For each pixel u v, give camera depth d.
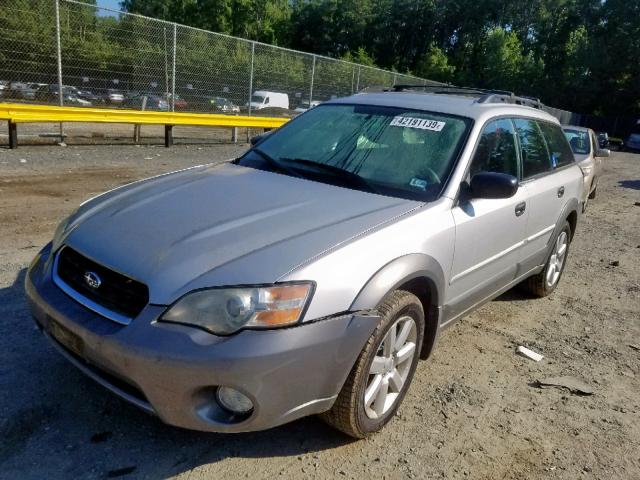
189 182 3.28
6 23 10.00
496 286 3.92
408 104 3.86
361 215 2.82
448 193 3.16
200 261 2.33
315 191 3.14
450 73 56.00
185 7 54.41
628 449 2.99
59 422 2.71
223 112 14.06
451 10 67.56
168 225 2.62
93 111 11.18
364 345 2.50
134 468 2.47
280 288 2.25
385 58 68.81
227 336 2.18
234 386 2.18
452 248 3.09
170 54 12.62
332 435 2.83
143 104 12.40
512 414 3.22
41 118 10.41
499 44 53.56
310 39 65.31
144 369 2.18
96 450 2.55
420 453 2.78
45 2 10.38
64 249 2.69
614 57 49.97
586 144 10.88
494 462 2.78
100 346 2.27
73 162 9.88
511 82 52.97
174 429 2.74
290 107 15.66
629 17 50.44
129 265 2.38
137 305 2.30
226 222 2.64
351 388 2.53
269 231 2.56
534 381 3.64
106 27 11.46
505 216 3.66
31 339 3.41
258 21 57.22
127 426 2.73
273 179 3.34
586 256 7.09
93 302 2.41
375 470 2.62
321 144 3.70
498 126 3.82
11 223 5.78
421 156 3.40
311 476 2.53
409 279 2.71
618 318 4.93
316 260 2.38
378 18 67.12
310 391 2.36
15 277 4.30
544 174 4.48
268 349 2.18
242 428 2.29
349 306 2.42
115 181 8.52
